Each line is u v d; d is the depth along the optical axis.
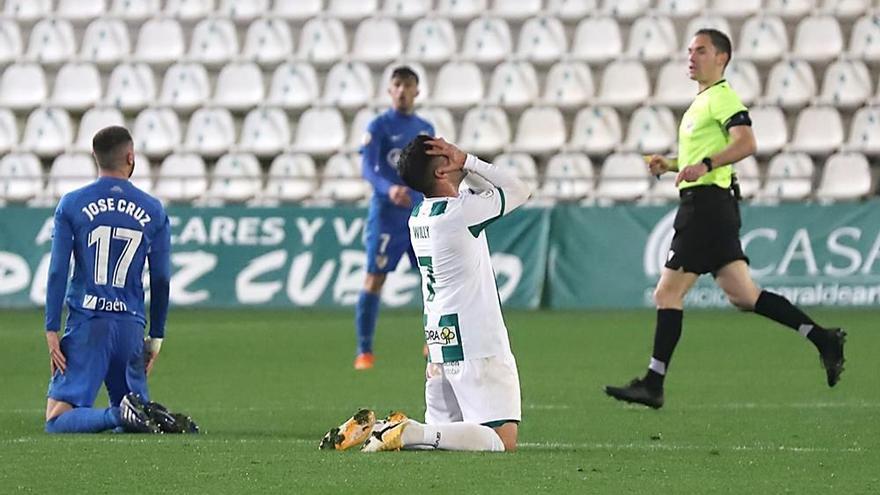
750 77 70.88
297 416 33.66
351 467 22.89
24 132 74.69
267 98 74.00
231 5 76.81
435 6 75.75
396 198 42.69
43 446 26.00
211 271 64.06
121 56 75.81
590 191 68.38
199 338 52.84
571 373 42.56
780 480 22.17
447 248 25.22
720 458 24.70
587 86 71.75
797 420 32.22
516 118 72.44
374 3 76.00
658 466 23.47
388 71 74.06
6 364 45.66
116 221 30.41
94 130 73.38
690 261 33.53
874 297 60.41
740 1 73.56
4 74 75.62
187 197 70.38
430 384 26.36
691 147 33.66
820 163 69.69
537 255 63.22
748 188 67.81
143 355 31.08
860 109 69.25
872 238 60.88
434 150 25.55
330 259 63.62
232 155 71.12
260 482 21.59
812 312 59.75
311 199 68.88
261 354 48.22
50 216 64.75
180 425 28.84
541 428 31.28
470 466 23.00
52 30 77.00
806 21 72.25
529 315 60.41
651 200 68.19
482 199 25.25
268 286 63.75
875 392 37.72
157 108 73.62
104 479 22.05
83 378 30.14
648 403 33.44
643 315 59.91
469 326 25.30
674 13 73.50
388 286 63.47
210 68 75.62
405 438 24.70
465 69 72.62
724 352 47.88
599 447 27.25
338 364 45.53
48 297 30.00
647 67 73.25
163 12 76.88
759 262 61.50
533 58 73.00
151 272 31.00
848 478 22.44
